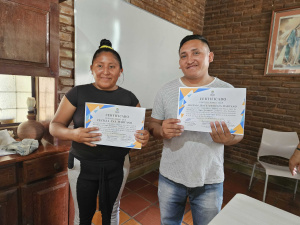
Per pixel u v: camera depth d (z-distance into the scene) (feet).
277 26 8.09
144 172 8.67
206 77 3.34
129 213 6.08
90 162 3.30
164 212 3.59
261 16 8.54
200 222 3.41
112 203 3.56
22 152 3.71
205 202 3.27
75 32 5.46
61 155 4.21
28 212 3.92
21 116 5.00
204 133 3.18
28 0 3.60
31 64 3.80
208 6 10.05
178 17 8.87
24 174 3.75
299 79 7.84
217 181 3.21
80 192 3.35
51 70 4.09
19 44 3.59
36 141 4.09
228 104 2.76
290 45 7.89
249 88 9.11
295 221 2.13
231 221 2.11
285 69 8.08
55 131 3.23
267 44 8.45
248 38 8.94
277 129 8.51
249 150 9.28
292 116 8.11
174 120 2.97
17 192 3.75
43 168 3.97
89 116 3.07
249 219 2.15
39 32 3.82
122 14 6.55
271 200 7.20
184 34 9.29
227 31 9.52
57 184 4.25
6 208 3.64
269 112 8.66
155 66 8.25
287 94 8.16
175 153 3.31
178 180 3.27
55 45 4.08
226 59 9.66
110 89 3.49
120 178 3.55
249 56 8.97
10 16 3.44
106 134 3.08
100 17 5.96
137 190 7.38
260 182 8.53
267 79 8.60
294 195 7.32
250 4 8.77
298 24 7.64
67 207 4.48
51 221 4.25
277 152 7.37
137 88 7.72
